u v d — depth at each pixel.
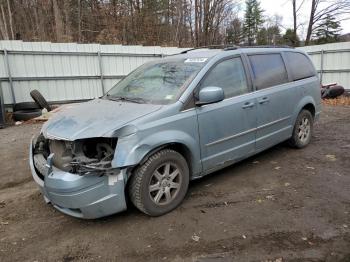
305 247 2.97
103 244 3.18
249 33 46.06
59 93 11.79
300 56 5.84
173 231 3.33
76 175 3.14
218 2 26.59
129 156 3.22
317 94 6.04
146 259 2.92
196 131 3.84
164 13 24.11
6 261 2.98
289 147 5.93
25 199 4.29
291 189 4.22
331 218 3.45
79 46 11.86
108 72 12.64
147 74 4.61
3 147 6.92
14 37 20.88
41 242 3.27
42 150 3.82
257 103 4.63
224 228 3.34
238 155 4.48
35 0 22.02
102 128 3.27
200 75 4.00
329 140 6.52
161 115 3.53
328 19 26.44
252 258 2.85
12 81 10.80
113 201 3.27
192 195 4.12
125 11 22.16
